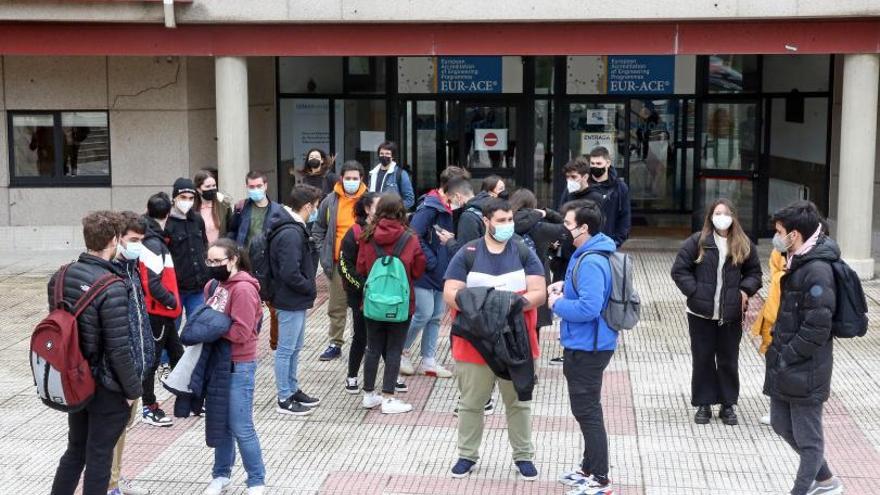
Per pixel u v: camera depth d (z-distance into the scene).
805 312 6.93
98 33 15.35
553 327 12.24
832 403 9.64
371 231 9.07
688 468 8.09
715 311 8.81
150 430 8.93
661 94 18.36
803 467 7.09
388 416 9.30
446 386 10.13
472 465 7.98
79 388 6.43
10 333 12.28
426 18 14.81
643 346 11.55
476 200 9.39
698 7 14.51
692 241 8.95
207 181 10.70
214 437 7.26
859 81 14.74
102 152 17.03
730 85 17.88
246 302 7.23
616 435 8.82
